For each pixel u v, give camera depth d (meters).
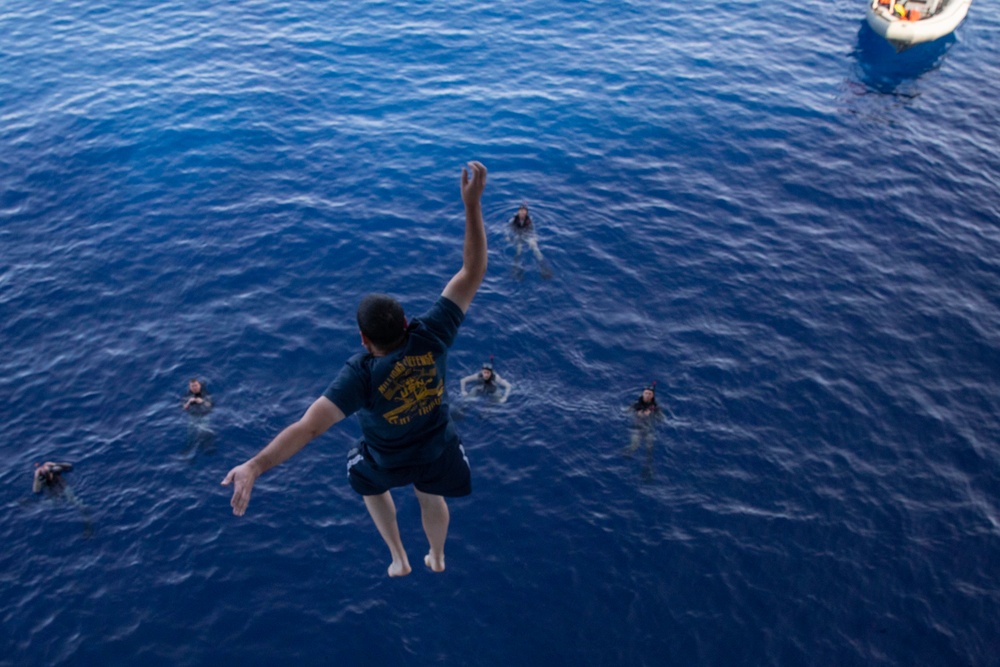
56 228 22.73
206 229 22.86
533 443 17.64
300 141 26.39
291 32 32.66
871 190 25.66
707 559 15.58
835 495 16.86
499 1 35.72
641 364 19.55
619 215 24.11
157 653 13.91
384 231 22.98
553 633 14.38
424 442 4.44
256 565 15.30
